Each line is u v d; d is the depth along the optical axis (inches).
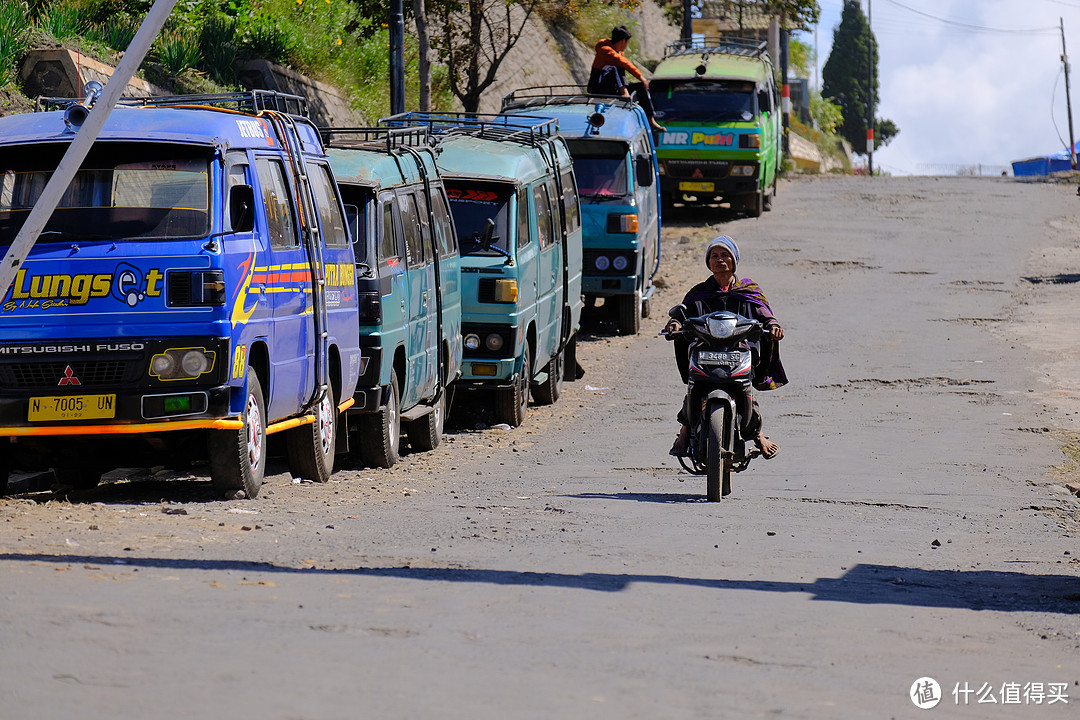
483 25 4958.2
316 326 1482.5
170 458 1352.1
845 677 683.4
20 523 1081.4
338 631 714.2
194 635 689.0
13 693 577.3
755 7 7819.9
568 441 2010.3
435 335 1924.2
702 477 1624.0
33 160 1305.4
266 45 3878.0
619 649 711.1
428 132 2062.0
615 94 3521.2
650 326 3326.8
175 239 1269.7
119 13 3331.7
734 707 614.2
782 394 2438.5
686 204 5285.4
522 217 2204.7
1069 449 1893.5
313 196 1517.0
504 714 580.7
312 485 1497.3
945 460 1779.0
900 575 1000.9
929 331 3132.4
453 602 809.5
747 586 920.3
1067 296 3577.8
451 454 1883.6
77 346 1248.8
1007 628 827.4
